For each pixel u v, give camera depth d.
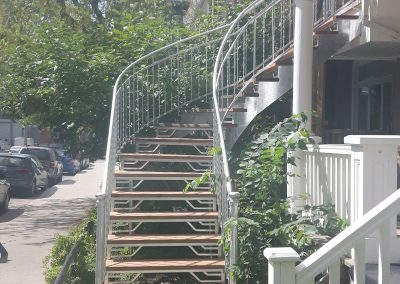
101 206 6.52
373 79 12.66
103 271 6.66
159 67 11.00
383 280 3.91
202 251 8.05
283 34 9.98
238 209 6.29
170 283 7.92
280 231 5.93
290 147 6.61
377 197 5.54
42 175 25.33
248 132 9.96
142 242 7.14
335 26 8.78
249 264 6.13
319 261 3.80
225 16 12.71
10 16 18.56
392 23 7.94
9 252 11.88
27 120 13.98
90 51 12.45
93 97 11.82
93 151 13.09
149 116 10.73
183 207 9.25
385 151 5.55
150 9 16.45
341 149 6.21
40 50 12.54
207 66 11.48
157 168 9.95
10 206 20.12
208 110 10.55
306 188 7.41
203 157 8.85
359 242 3.85
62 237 9.41
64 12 17.75
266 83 9.03
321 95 12.80
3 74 14.30
